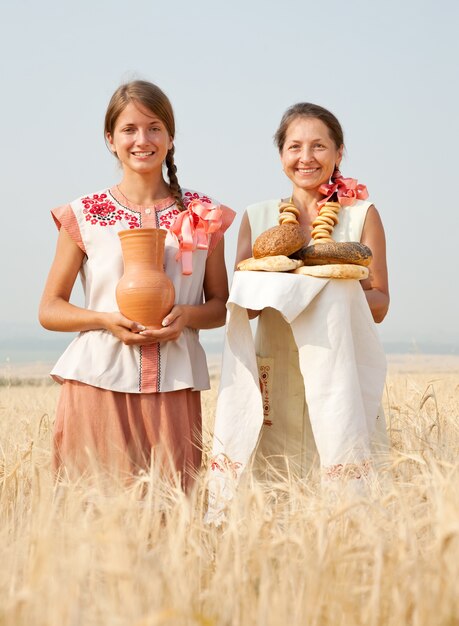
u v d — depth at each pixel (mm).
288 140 3654
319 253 3275
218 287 3771
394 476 3062
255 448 3408
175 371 3543
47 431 4562
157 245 3439
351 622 1932
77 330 3543
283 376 3582
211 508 3125
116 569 1862
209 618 1964
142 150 3592
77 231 3627
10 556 2244
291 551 2238
